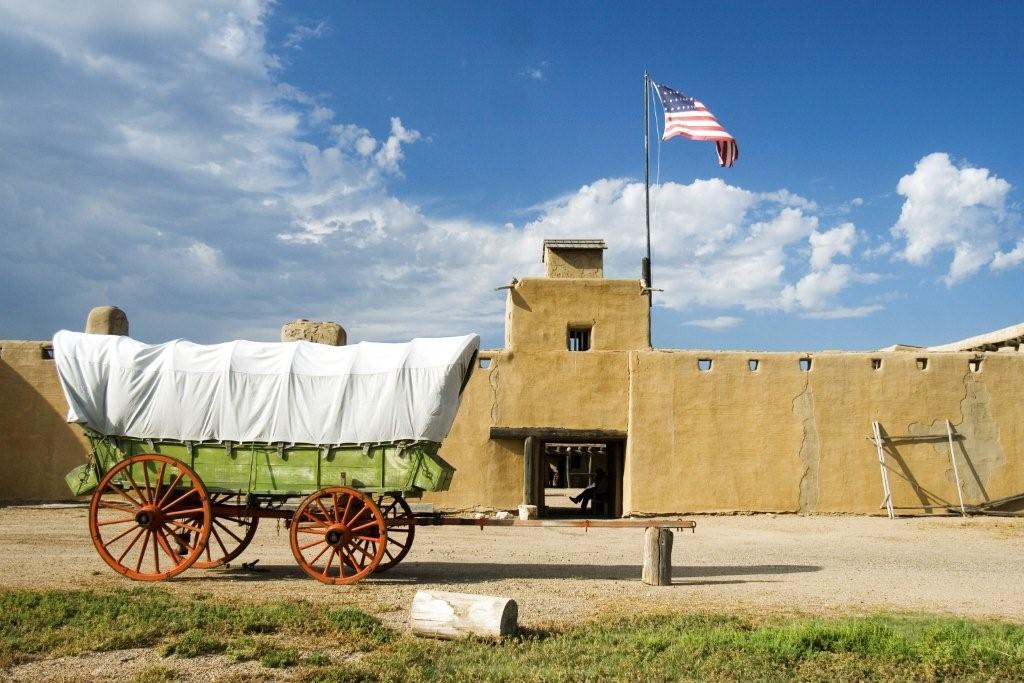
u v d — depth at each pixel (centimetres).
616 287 2420
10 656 714
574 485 4169
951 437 2278
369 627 835
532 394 2344
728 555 1507
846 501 2261
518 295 2402
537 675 681
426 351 1140
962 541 1758
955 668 725
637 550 1566
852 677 702
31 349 2292
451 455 2302
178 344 1177
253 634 803
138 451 1148
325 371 1145
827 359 2319
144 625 813
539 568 1304
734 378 2312
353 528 1112
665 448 2281
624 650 768
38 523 1742
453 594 828
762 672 709
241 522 1214
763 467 2275
